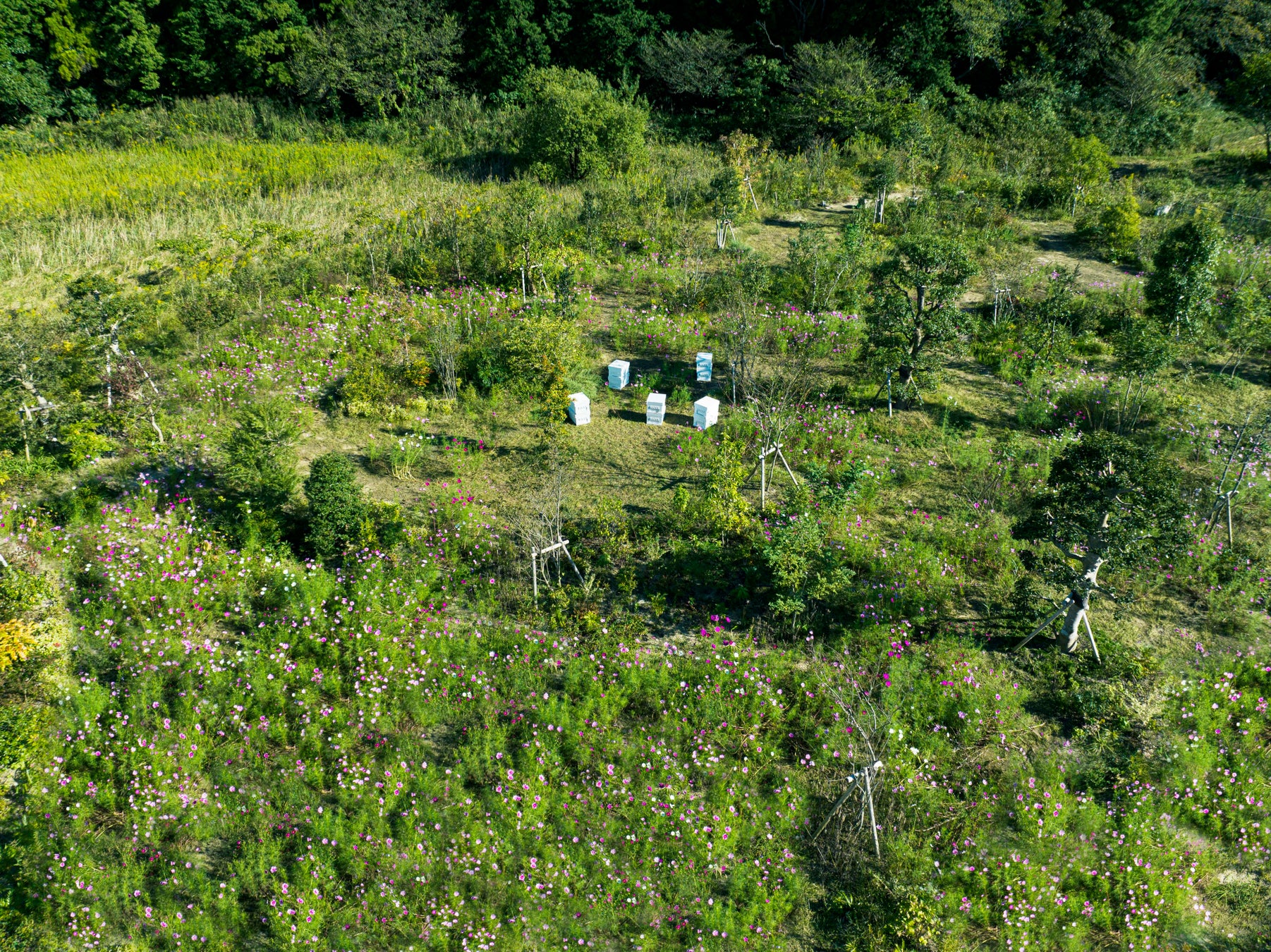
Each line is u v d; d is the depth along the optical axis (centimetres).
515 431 1761
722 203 2566
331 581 1336
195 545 1406
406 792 1077
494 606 1339
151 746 1088
